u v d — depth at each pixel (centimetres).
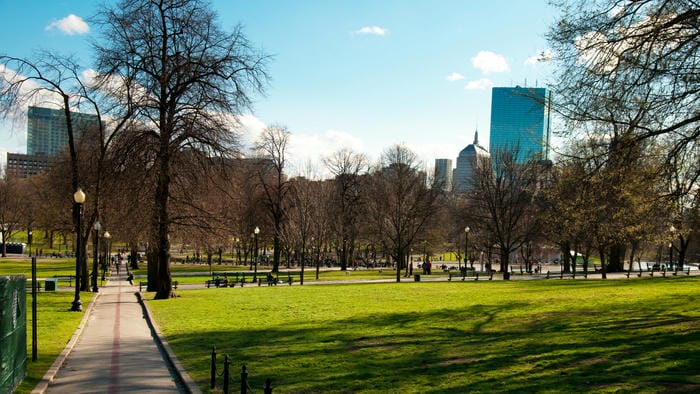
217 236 3575
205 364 1396
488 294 3331
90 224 3953
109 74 3066
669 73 1636
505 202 5962
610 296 2884
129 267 7962
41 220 6800
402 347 1603
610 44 1720
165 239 3338
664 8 1669
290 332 1941
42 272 6147
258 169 6925
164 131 3130
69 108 3506
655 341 1510
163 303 3016
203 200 3562
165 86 3120
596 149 1875
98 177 3591
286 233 6862
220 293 3653
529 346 1545
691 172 1933
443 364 1352
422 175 6738
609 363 1271
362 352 1537
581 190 1994
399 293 3531
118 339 1869
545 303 2662
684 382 1074
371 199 7431
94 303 3123
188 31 3138
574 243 5900
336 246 9031
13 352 1093
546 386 1093
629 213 2152
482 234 7338
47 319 2288
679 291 3050
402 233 6166
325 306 2794
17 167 9625
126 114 3167
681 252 6744
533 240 6750
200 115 3158
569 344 1538
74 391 1157
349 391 1118
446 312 2430
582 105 1802
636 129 1797
